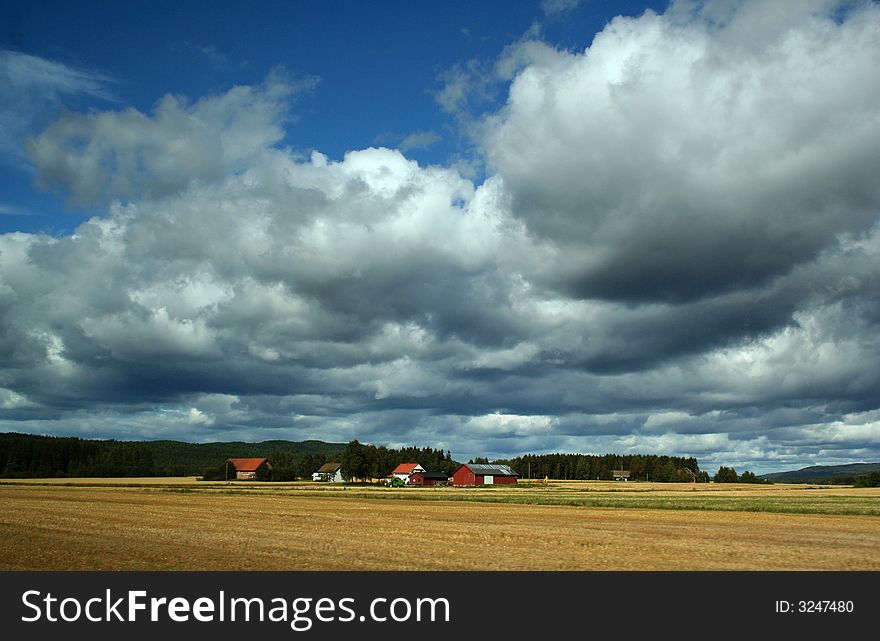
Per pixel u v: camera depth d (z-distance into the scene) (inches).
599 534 1571.1
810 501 3240.7
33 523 1817.2
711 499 3486.7
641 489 5772.6
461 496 3757.4
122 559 1152.8
